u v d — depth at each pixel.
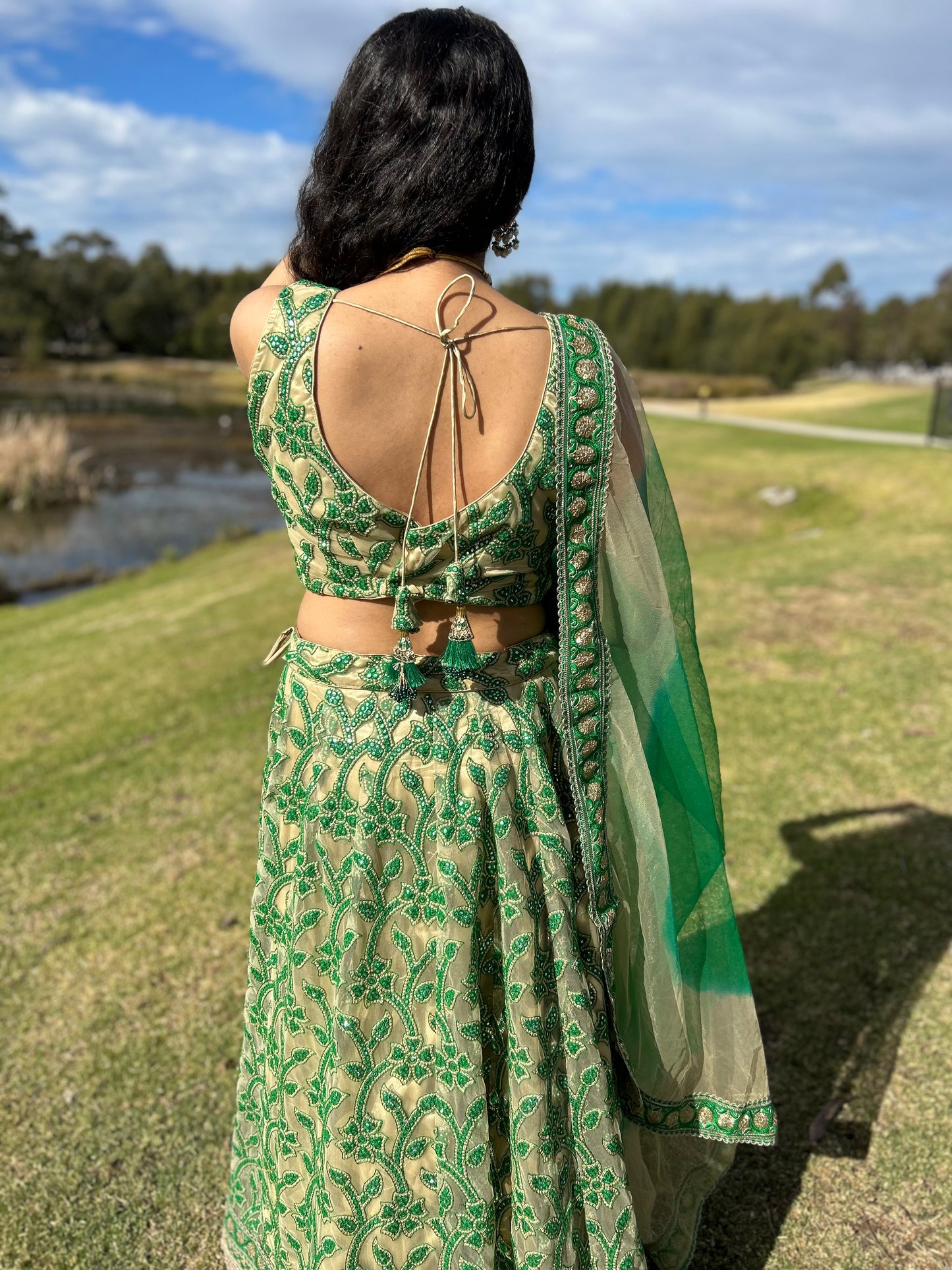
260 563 10.66
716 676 4.56
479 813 1.12
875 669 4.52
